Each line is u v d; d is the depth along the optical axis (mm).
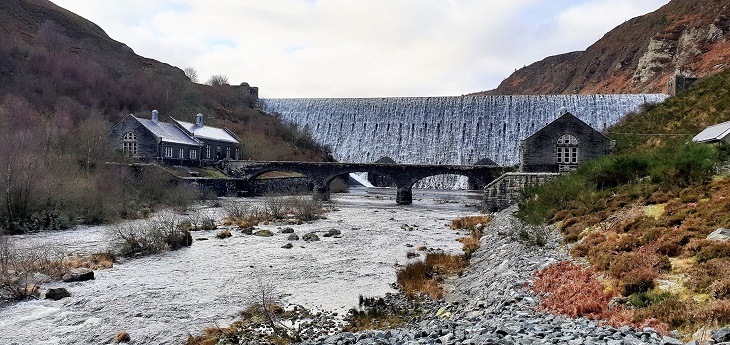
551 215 37281
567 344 12211
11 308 23984
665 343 11625
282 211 64812
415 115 155375
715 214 22188
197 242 43031
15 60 135500
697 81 102375
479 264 30453
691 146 36812
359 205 85750
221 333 20484
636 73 191750
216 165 104812
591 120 133500
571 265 21891
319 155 149500
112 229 44375
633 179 37312
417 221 61344
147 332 20984
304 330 20594
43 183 52281
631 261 18859
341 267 33312
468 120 148500
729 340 11250
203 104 165250
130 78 159125
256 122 156375
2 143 52812
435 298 24891
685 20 194875
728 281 14602
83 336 20516
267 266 33594
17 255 32625
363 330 19703
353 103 165500
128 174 70250
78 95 130500
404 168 89625
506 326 14680
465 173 87062
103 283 28750
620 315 14672
